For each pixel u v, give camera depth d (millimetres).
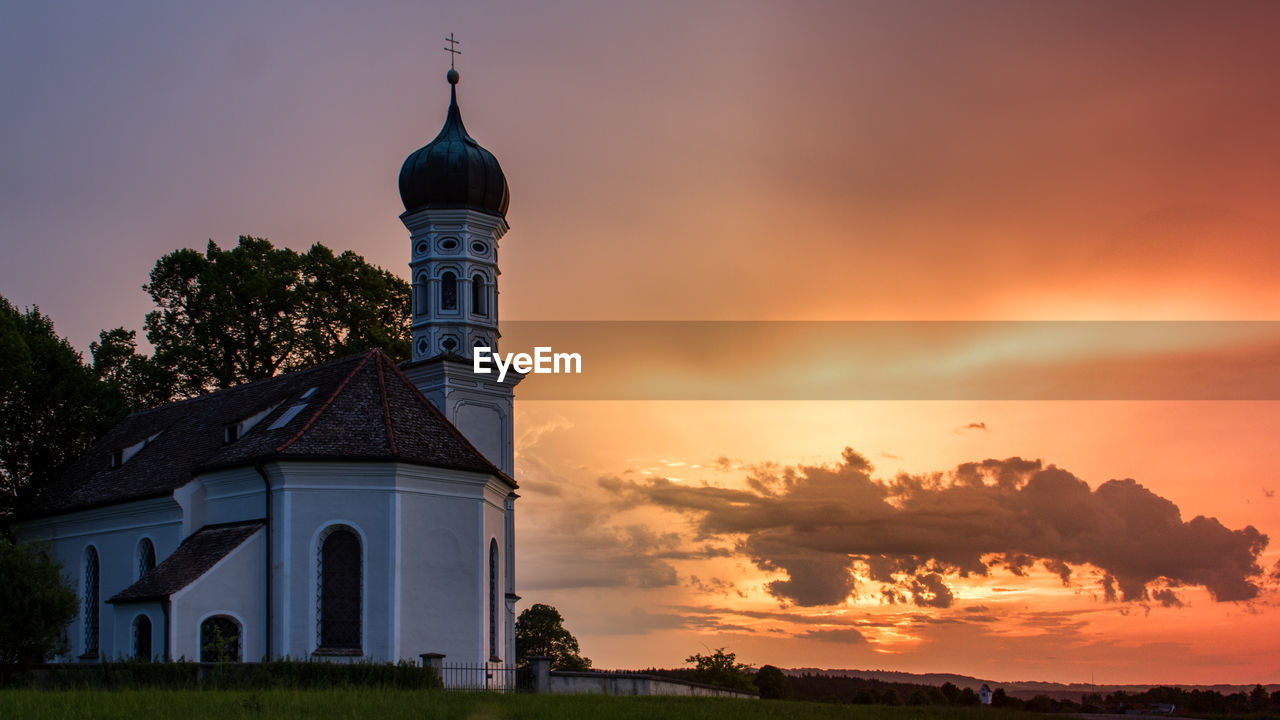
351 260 73375
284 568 40562
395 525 41188
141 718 25312
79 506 51969
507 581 55688
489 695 31969
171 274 72188
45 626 40688
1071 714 32969
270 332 71625
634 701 32531
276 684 33500
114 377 71312
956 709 32969
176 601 39531
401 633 40656
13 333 56688
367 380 45094
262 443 43312
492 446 57094
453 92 59844
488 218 58188
